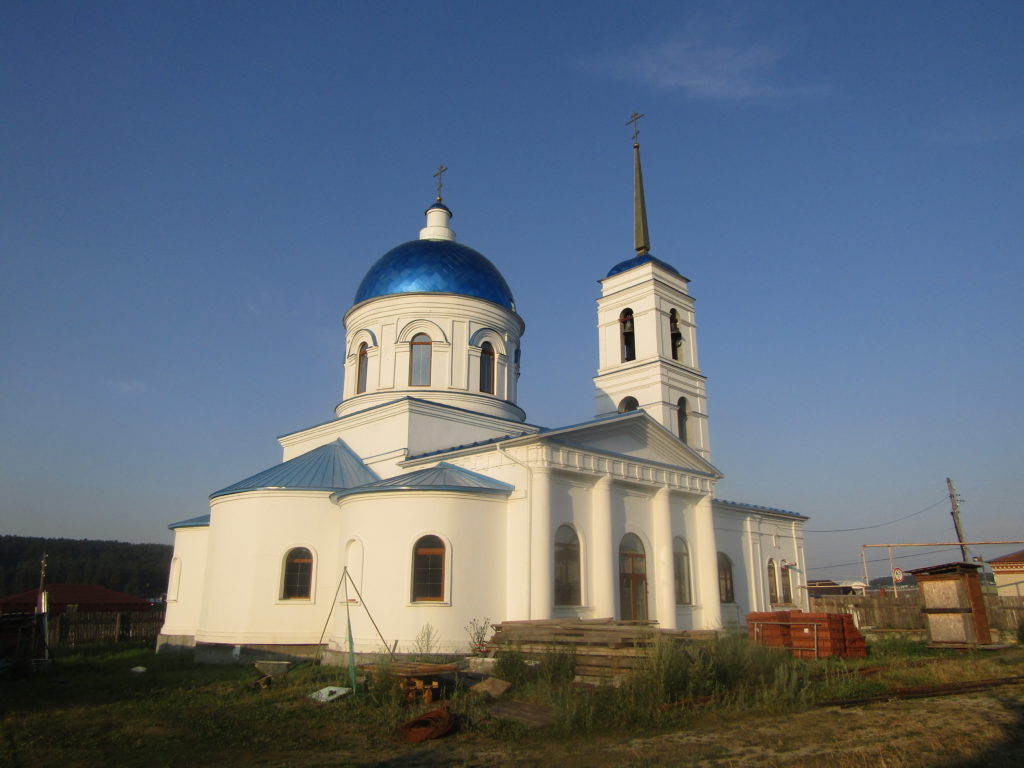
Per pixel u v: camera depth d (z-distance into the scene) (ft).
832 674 59.72
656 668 51.24
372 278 117.39
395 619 77.77
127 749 43.98
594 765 37.22
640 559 97.76
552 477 87.66
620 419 96.78
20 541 339.77
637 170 140.15
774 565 142.10
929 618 83.56
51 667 79.92
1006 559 168.14
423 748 42.70
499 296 117.70
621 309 128.26
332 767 39.24
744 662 55.01
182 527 107.14
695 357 129.29
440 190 130.93
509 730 45.32
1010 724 42.06
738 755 37.91
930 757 35.55
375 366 111.65
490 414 110.11
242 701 57.77
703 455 124.16
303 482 91.30
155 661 89.97
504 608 81.92
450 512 81.10
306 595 87.40
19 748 44.29
